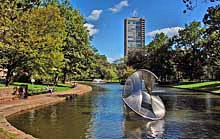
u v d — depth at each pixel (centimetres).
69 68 6306
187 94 5159
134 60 12262
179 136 1652
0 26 3128
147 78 2411
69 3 6206
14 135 1419
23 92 3441
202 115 2478
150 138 1595
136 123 2061
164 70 9931
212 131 1789
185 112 2670
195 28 8538
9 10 3222
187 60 8675
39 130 1777
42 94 4169
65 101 3612
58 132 1727
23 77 5644
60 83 7181
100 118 2259
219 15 4428
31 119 2180
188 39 8606
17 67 3909
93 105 3175
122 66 15288
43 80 6194
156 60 10162
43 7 4175
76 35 6156
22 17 3481
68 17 6112
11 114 2311
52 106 3044
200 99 4084
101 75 13725
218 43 5488
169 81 10156
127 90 2378
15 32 3416
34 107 2869
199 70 8669
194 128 1883
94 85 9188
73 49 6147
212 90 5816
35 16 3666
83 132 1734
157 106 2328
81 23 6375
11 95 3206
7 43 3409
